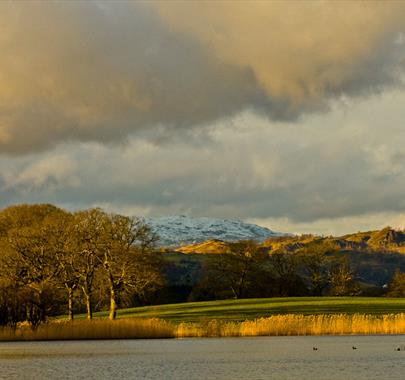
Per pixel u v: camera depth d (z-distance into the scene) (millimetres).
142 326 95062
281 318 101000
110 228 116250
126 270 114000
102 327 93938
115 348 78500
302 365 58688
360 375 51438
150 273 115750
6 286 92000
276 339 89312
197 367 58406
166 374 54031
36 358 67312
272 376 51875
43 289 93562
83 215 118500
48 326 92500
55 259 117812
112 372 55750
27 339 91375
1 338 91000
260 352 71125
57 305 105750
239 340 88312
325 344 80000
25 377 53094
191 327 97750
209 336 96188
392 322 98812
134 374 54344
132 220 118188
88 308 117625
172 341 88000
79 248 115625
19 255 117250
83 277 117062
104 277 116438
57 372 55969
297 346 77688
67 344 84625
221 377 51875
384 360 61781
